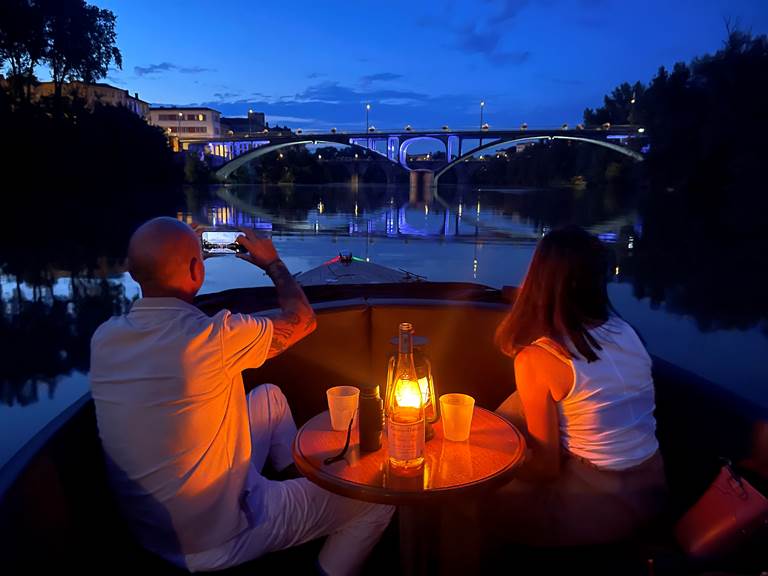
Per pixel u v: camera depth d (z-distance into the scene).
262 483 1.65
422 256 20.44
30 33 51.41
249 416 2.00
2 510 1.18
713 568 1.52
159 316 1.45
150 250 1.44
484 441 1.64
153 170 66.25
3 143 47.69
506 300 3.11
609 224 32.41
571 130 74.88
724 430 1.86
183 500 1.46
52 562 1.35
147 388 1.41
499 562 1.81
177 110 127.94
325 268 7.26
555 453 1.65
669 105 50.22
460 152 92.56
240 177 113.06
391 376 1.65
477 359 2.70
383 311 2.69
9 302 14.04
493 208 44.94
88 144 54.72
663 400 2.14
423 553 1.79
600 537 1.63
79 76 58.69
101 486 1.70
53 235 26.62
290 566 1.86
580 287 1.60
